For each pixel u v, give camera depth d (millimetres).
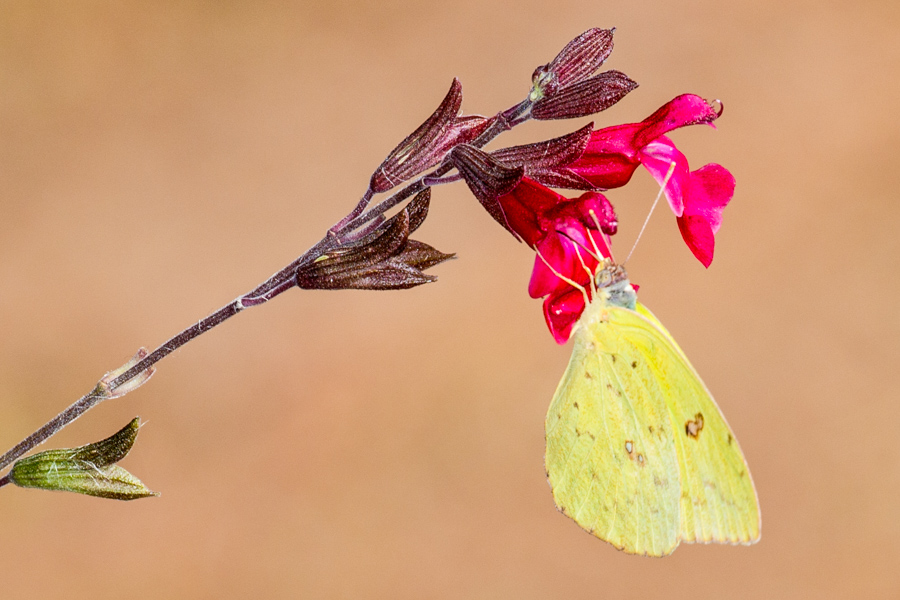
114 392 452
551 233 450
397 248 447
